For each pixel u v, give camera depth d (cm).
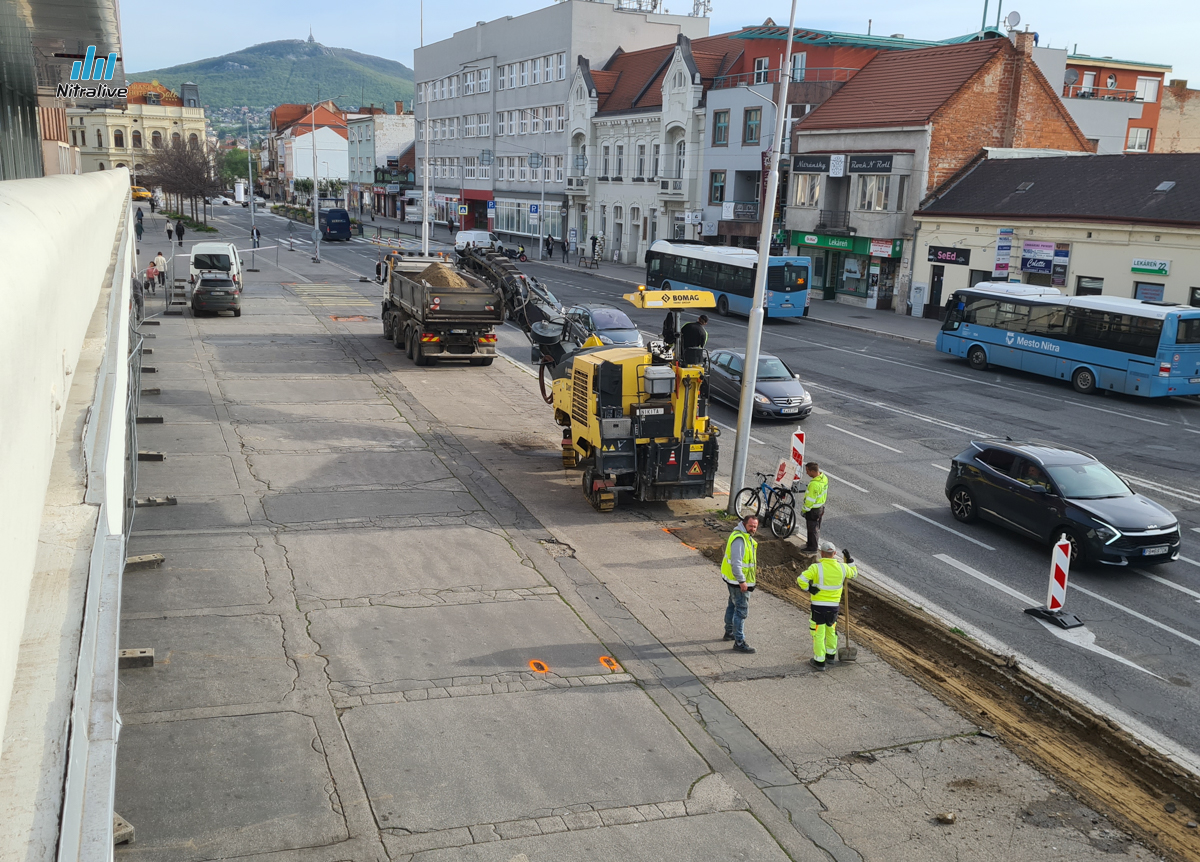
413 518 1553
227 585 1234
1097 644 1219
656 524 1611
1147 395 2652
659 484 1620
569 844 770
